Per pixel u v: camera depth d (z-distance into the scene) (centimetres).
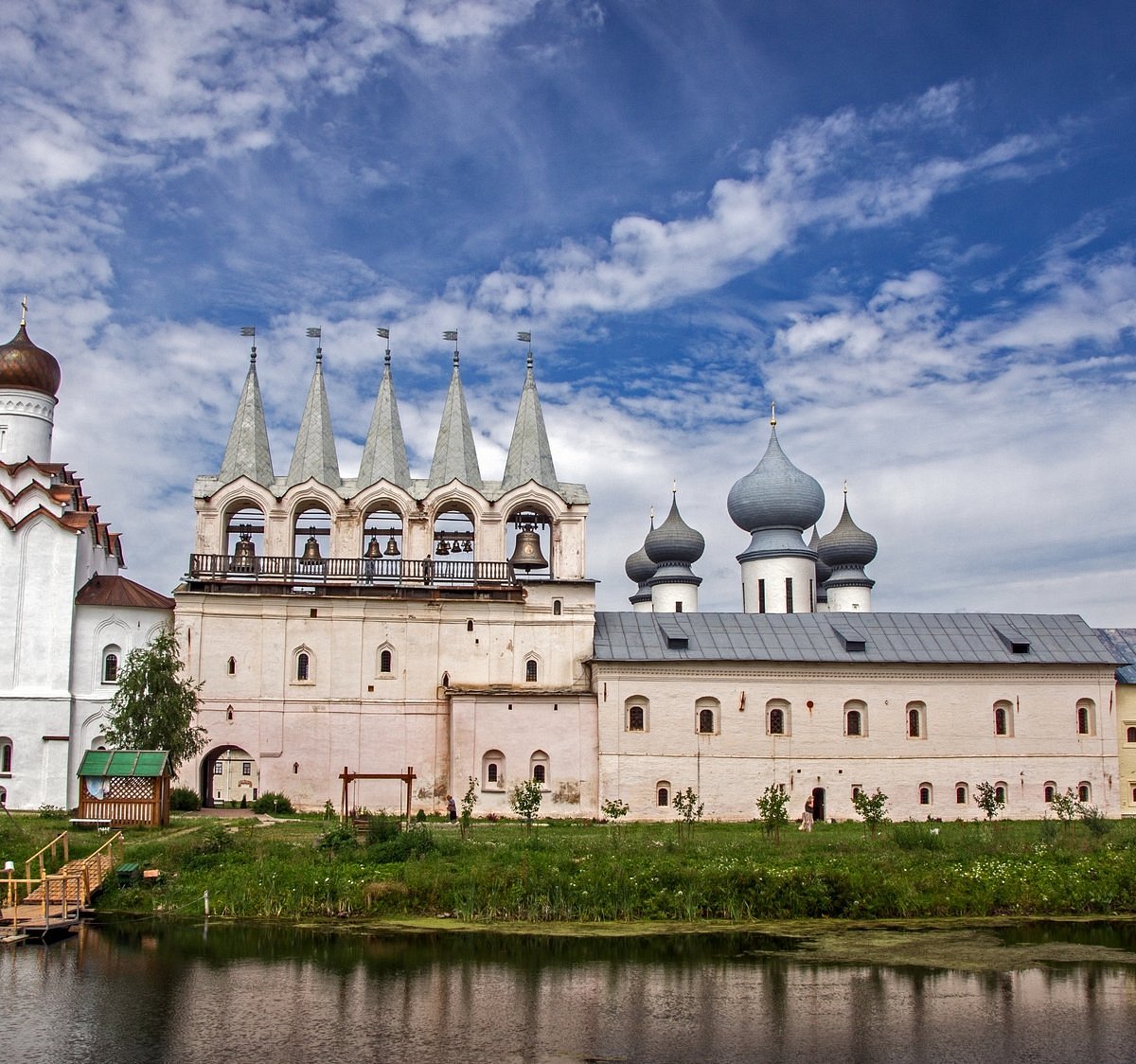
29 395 7156
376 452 7462
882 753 7256
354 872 4278
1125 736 7725
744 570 9569
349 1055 2622
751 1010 2962
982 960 3444
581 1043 2712
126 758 5466
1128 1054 2669
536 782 6919
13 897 3912
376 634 7125
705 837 5647
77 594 6806
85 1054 2609
